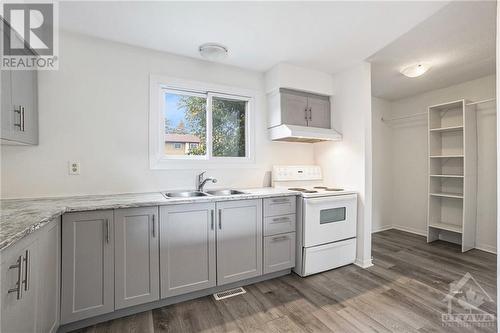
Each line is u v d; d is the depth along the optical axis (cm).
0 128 132
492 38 211
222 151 270
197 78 248
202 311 176
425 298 193
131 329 156
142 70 223
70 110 196
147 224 170
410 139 377
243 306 183
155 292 174
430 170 330
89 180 202
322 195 236
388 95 373
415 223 373
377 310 177
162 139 236
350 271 243
